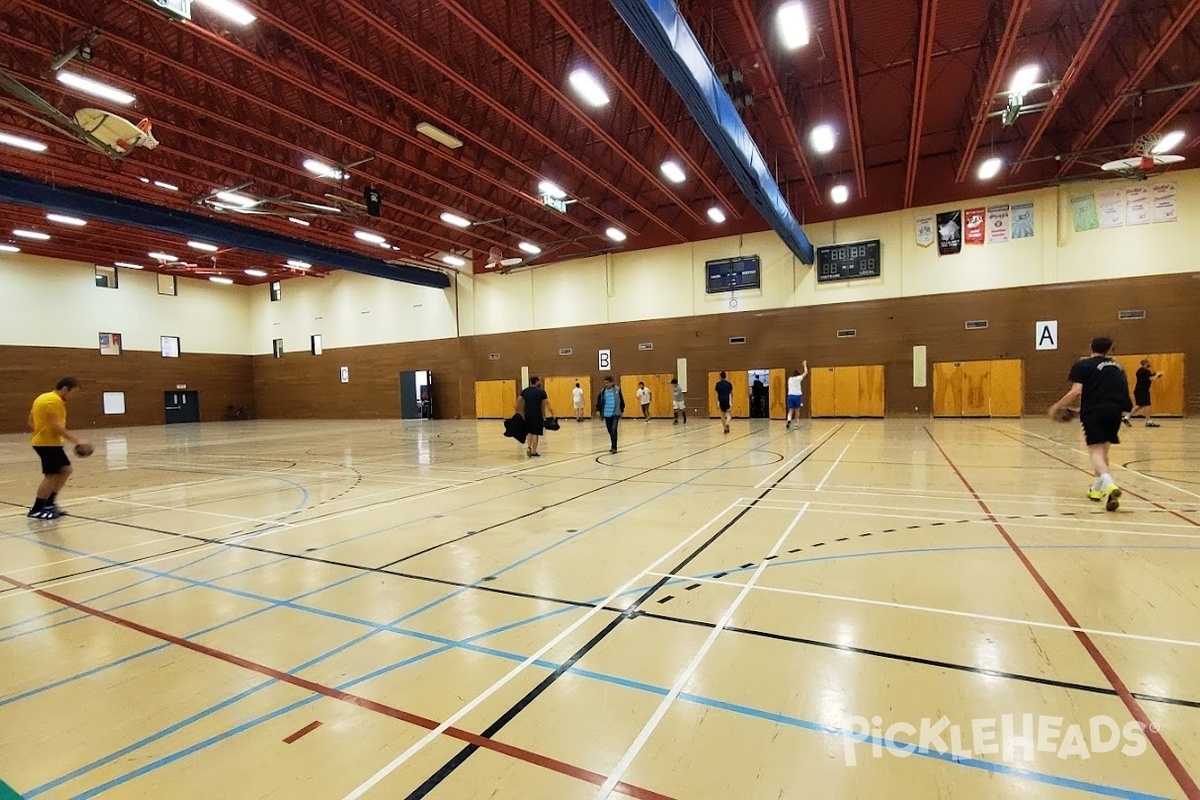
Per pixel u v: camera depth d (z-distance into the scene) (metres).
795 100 12.35
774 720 2.19
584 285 22.56
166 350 27.09
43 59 9.90
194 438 17.41
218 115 11.29
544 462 9.88
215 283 29.20
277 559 4.51
